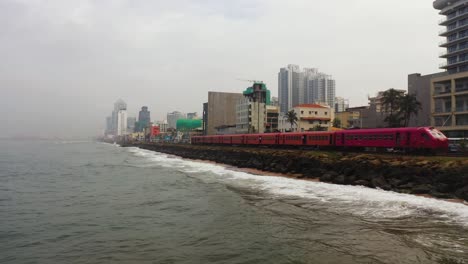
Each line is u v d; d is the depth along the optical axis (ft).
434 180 97.25
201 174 187.42
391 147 139.95
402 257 53.47
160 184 148.77
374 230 67.46
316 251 57.47
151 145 636.07
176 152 423.23
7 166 251.39
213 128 540.93
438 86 260.42
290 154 175.42
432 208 82.33
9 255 59.36
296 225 73.51
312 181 136.05
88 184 151.64
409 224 70.74
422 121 292.20
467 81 226.17
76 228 76.33
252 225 75.25
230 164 238.48
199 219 82.84
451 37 290.56
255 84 465.06
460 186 90.58
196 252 59.21
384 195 99.40
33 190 134.41
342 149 172.45
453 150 139.74
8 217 87.45
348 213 81.76
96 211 94.17
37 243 65.82
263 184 136.36
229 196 111.75
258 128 441.68
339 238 63.62
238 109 474.08
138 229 74.84
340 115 444.55
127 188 138.00
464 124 225.56
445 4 295.07
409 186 100.99
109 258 57.16
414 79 302.86
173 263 54.34
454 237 62.13
